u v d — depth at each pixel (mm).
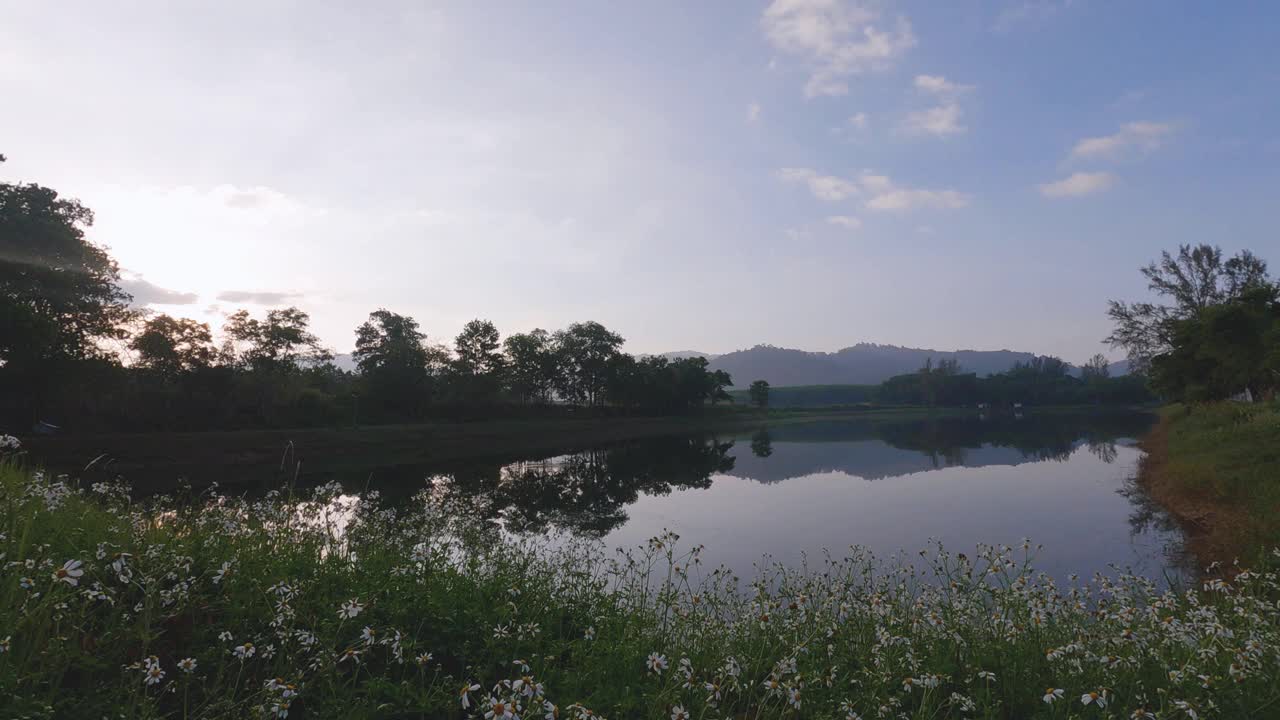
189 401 50656
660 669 4238
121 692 3699
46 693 3604
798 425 102438
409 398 67688
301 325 62656
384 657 5016
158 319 49906
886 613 6219
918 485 28359
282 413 57812
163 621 4770
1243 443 23047
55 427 39781
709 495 27250
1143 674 4781
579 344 96750
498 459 49469
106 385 41688
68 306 37438
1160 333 52562
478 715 4355
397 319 77625
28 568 4125
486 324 81125
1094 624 5977
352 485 32719
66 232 37781
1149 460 31500
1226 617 5672
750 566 13195
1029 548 14680
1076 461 35688
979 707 4641
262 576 5773
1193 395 38688
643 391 97750
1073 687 4652
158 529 6754
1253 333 32375
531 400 95250
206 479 35219
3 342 32062
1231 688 4367
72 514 6629
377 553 7473
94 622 4379
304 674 4398
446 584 6707
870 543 16000
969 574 6551
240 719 3785
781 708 4621
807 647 5547
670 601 6672
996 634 5551
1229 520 14977
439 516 16328
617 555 14336
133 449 38531
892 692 4949
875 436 69938
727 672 4570
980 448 48875
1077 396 161250
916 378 187125
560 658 5543
